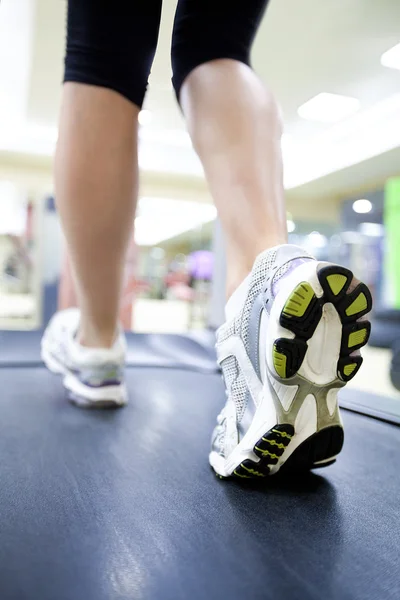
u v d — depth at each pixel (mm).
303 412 578
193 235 7098
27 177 3613
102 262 895
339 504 583
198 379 1404
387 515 557
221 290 2010
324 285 529
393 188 2730
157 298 8734
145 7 735
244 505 566
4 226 5160
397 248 3371
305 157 2359
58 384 1247
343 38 1211
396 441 867
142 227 7496
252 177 660
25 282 5480
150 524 506
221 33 703
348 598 391
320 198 3041
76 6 759
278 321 544
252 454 598
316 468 670
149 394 1192
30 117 2584
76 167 800
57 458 711
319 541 486
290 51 1258
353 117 1794
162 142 2363
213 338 1914
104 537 473
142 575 408
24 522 500
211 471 675
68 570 410
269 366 568
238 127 670
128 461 708
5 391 1161
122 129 805
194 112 711
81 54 775
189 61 718
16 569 408
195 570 421
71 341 1083
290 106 1651
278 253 606
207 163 698
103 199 821
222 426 669
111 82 778
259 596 386
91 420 933
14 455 719
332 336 559
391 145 2023
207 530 498
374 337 3955
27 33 1616
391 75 1395
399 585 413
